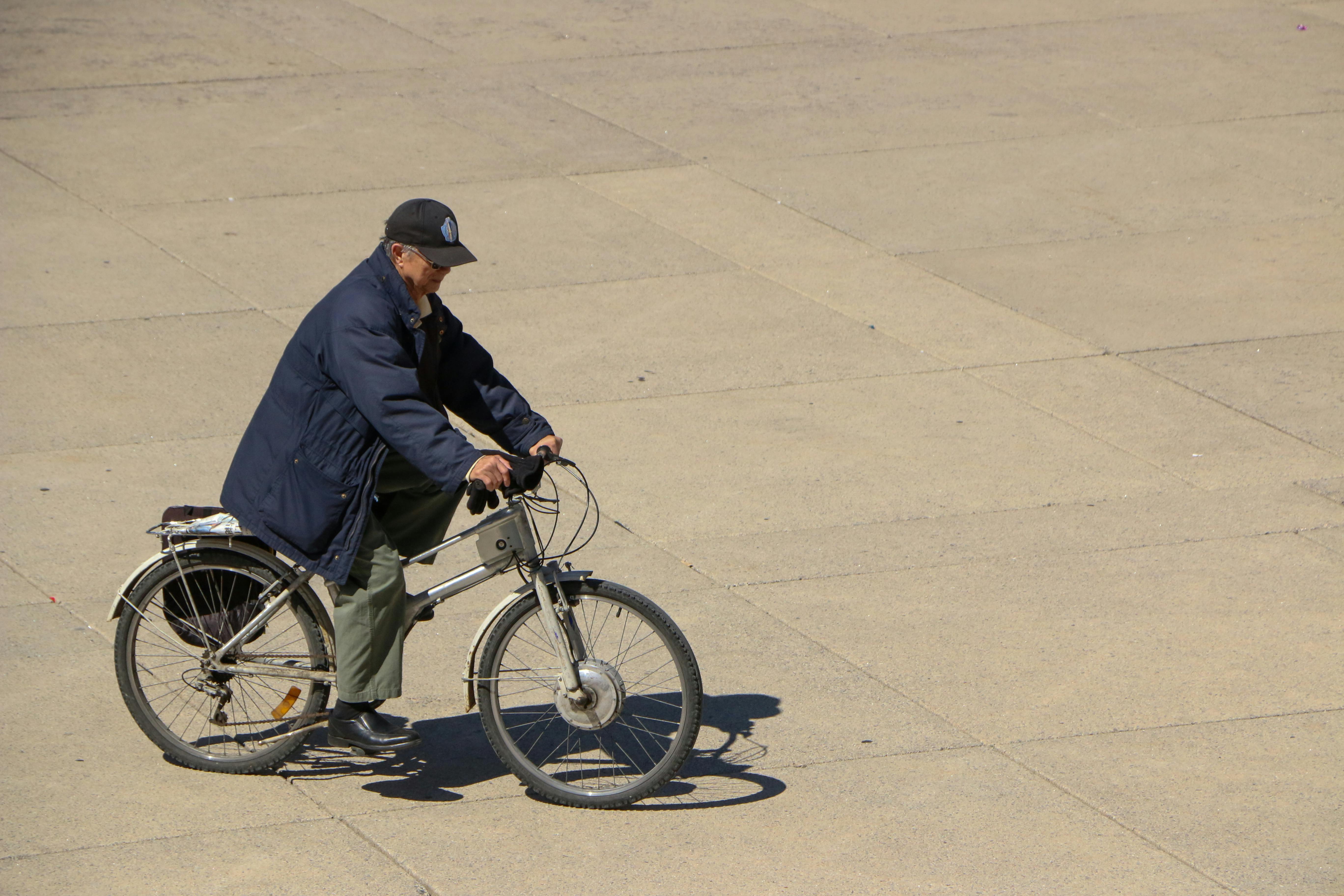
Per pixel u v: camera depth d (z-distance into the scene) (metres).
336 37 57.44
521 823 18.61
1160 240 40.28
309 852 17.91
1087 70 54.78
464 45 56.94
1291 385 32.41
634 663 22.22
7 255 37.44
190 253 37.97
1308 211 42.28
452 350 19.80
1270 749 20.22
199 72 52.69
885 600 24.11
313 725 19.44
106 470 27.61
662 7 62.81
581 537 25.92
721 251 39.19
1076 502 27.50
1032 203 42.69
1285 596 24.27
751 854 18.00
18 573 24.09
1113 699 21.41
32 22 58.25
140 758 19.77
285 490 18.34
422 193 42.34
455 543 19.17
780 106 50.44
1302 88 52.91
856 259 38.88
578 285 36.91
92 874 17.34
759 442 29.62
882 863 17.83
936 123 49.03
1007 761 19.97
